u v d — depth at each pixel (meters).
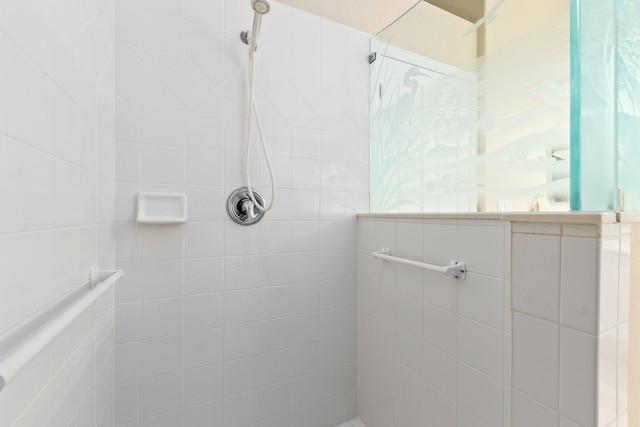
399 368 1.07
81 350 0.66
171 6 1.00
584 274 0.53
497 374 0.71
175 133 1.00
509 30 0.81
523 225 0.64
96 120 0.75
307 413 1.24
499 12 0.85
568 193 0.66
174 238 1.01
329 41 1.28
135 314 0.96
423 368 0.96
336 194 1.29
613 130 0.58
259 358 1.15
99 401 0.79
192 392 1.04
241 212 1.10
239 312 1.11
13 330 0.40
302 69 1.22
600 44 0.60
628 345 0.57
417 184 1.14
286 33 1.19
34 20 0.46
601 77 0.60
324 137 1.27
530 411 0.63
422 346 0.97
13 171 0.41
